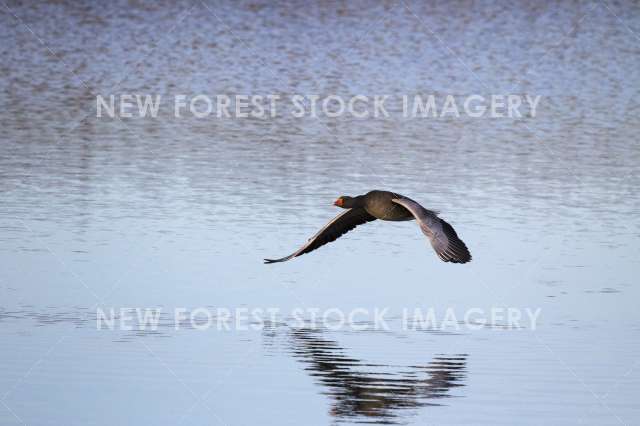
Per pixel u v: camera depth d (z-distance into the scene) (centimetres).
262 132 3125
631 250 2025
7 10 4719
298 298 1750
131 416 1306
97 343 1537
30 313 1653
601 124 3306
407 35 4528
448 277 1870
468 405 1345
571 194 2450
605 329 1623
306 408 1331
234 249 1988
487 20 4794
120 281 1808
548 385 1411
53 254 1942
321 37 4472
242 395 1372
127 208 2272
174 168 2667
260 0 4975
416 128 3203
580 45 4453
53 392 1367
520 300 1756
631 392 1394
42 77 3859
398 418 1306
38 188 2444
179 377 1425
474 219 2220
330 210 2264
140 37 4438
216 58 4169
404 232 2148
